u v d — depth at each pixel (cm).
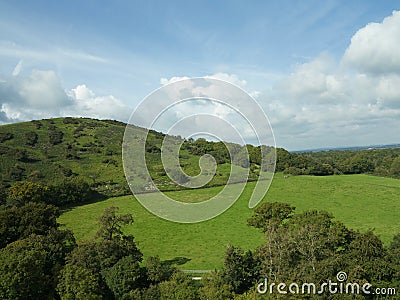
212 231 5272
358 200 6994
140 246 4784
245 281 3066
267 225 3853
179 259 4288
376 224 5638
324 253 2772
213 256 4356
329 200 6869
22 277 2817
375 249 2945
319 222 3381
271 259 2738
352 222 5747
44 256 3180
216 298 2625
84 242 3628
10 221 4284
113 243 3334
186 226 5509
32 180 7719
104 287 2908
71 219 6047
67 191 6825
